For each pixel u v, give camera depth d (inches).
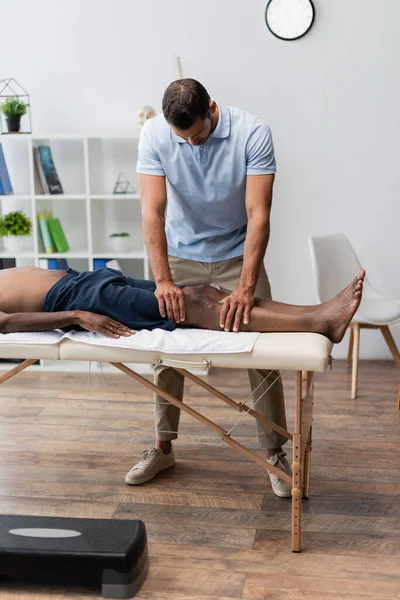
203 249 104.9
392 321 139.6
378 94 160.1
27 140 169.0
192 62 163.5
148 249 96.2
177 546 86.6
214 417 130.3
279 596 76.2
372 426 126.0
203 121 87.5
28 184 171.3
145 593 77.2
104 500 98.8
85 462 111.7
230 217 101.5
